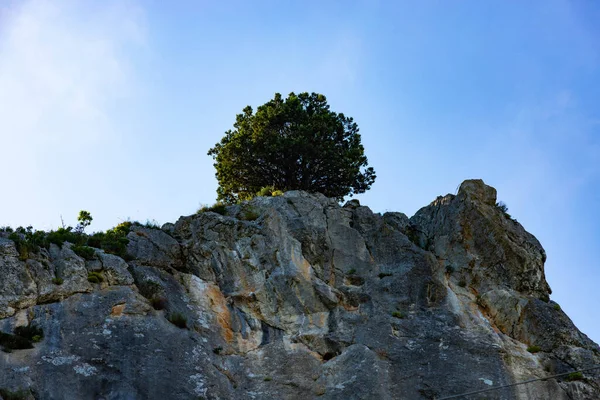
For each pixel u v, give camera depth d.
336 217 40.56
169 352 31.84
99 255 35.06
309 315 35.59
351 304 36.56
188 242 38.66
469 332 35.22
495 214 41.22
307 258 38.16
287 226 38.94
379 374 32.62
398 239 39.47
